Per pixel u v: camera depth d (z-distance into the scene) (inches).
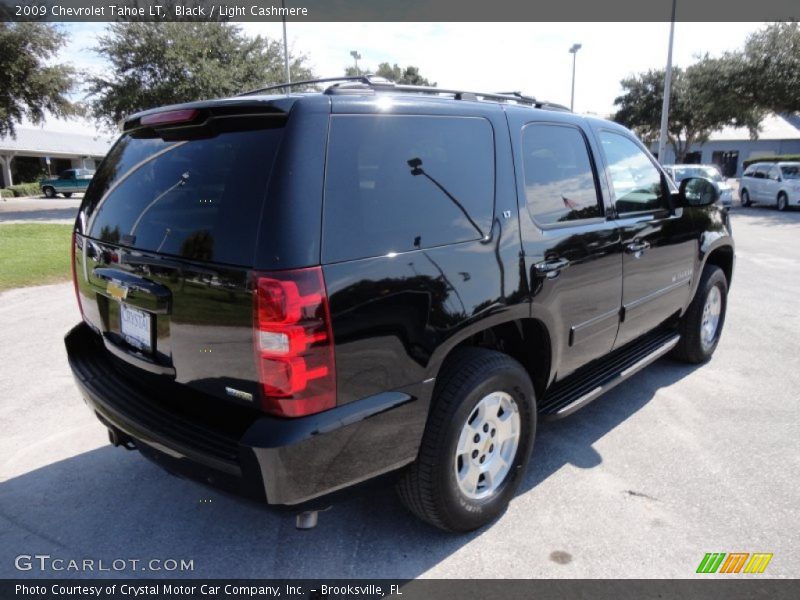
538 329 119.6
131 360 103.1
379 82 103.0
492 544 108.0
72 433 151.0
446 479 100.3
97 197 117.1
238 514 118.0
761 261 406.0
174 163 97.2
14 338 230.1
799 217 727.1
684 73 1438.2
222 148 90.4
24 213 918.4
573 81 1147.3
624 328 148.6
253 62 938.7
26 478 130.3
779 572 100.0
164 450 91.7
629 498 122.0
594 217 134.9
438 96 108.3
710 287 189.5
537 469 133.6
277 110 84.0
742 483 127.0
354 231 85.3
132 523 114.9
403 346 89.7
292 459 80.3
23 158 1756.9
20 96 968.9
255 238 80.1
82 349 123.5
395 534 111.2
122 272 101.4
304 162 82.2
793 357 206.5
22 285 326.0
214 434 89.7
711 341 201.9
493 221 106.5
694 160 1891.0
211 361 87.0
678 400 170.7
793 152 1824.6
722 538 108.9
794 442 144.9
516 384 110.0
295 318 78.2
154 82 892.6
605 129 147.0
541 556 104.6
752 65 967.0
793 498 121.3
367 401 86.7
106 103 885.2
